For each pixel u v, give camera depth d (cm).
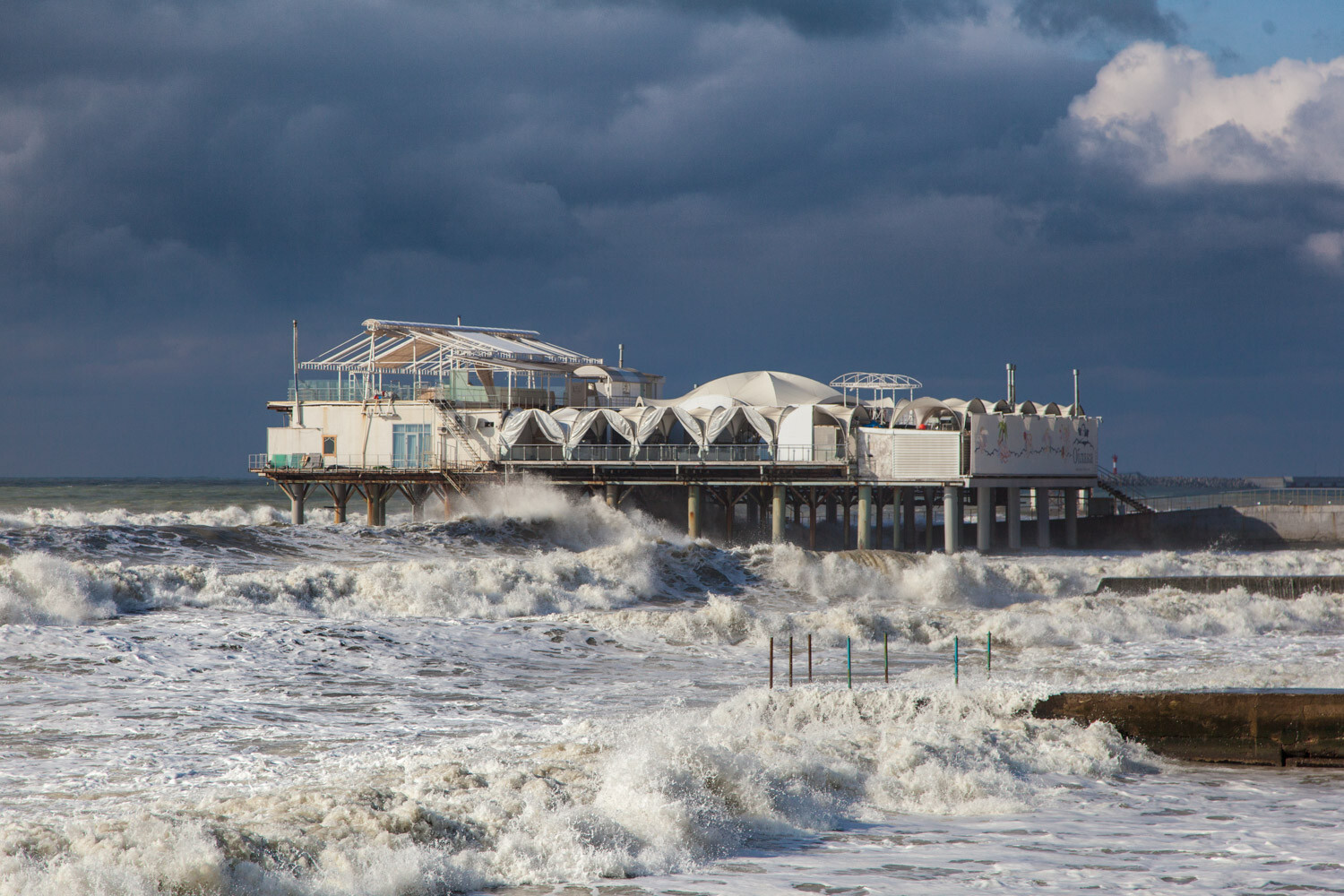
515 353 16625
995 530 16425
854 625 7231
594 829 2647
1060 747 3941
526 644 6438
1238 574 11438
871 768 3559
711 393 19562
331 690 5081
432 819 2603
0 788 3256
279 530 10981
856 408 14350
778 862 2605
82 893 1997
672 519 16350
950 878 2480
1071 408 15225
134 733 4084
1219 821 3112
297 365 16088
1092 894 2370
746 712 4406
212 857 2175
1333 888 2438
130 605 6781
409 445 15450
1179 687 4441
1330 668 6009
